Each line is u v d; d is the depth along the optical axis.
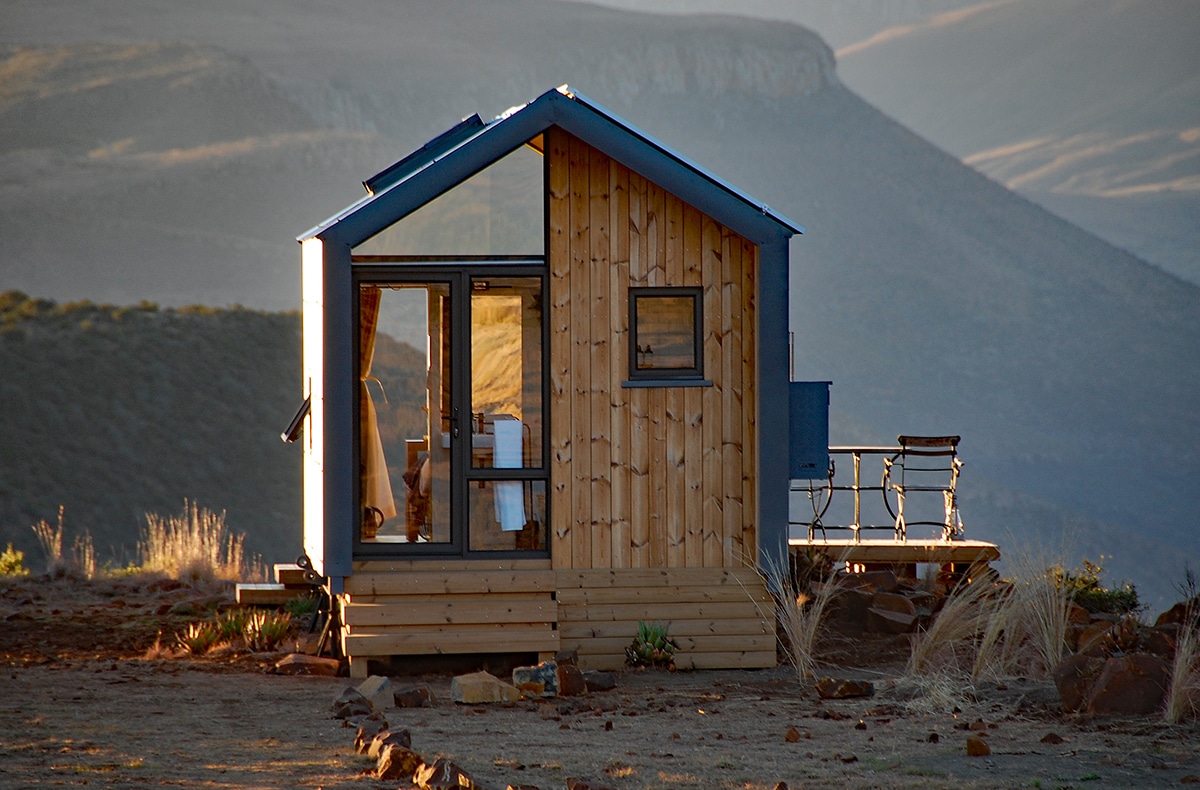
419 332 31.59
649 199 31.59
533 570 31.25
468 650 29.70
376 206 30.09
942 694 25.08
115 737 21.11
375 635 29.30
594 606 31.22
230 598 41.88
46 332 182.50
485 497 31.44
